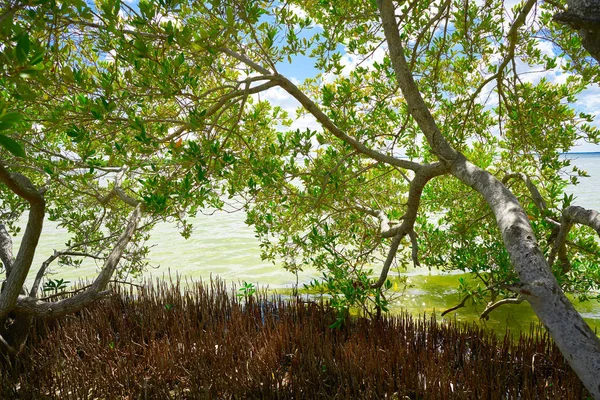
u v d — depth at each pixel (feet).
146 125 12.76
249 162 12.31
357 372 15.79
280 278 32.22
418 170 13.16
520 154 18.07
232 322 20.49
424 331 19.15
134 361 17.34
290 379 15.98
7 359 15.70
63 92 9.75
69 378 15.87
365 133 15.67
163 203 10.93
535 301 6.64
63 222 20.29
